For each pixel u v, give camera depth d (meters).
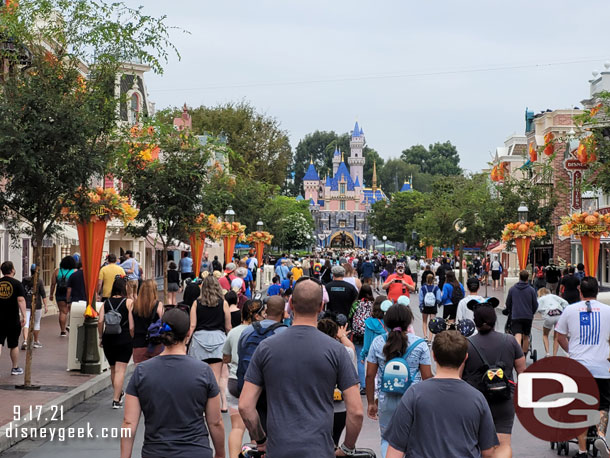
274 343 5.81
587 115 22.66
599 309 9.52
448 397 5.52
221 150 27.48
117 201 16.89
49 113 14.06
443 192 67.00
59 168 14.09
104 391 14.80
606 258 44.59
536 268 43.97
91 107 14.99
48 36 15.69
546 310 16.66
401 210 137.50
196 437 6.11
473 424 5.48
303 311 5.88
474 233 48.59
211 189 33.09
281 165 79.25
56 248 31.52
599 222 24.97
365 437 11.10
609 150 22.00
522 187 48.09
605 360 9.46
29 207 14.66
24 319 14.97
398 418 5.55
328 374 5.73
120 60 16.83
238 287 16.28
